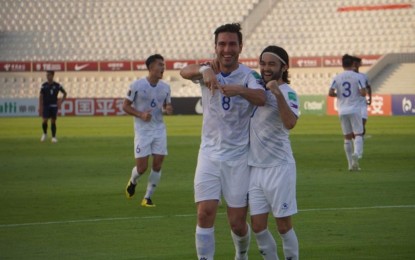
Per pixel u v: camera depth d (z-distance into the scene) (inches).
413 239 903.1
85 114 4503.0
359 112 1657.2
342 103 1668.3
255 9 5022.1
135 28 5142.7
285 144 711.1
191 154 2092.8
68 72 4909.0
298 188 1379.2
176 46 5019.7
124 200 1275.8
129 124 3538.4
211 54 4896.7
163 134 1222.9
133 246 891.4
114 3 5251.0
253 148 714.8
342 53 4744.1
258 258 826.2
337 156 1984.5
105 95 4854.8
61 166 1827.0
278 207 704.4
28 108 4522.6
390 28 4751.5
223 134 719.7
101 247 887.1
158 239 933.2
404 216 1067.3
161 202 1250.0
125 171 1718.8
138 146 1220.5
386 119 3641.7
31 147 2362.2
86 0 5265.8
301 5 4968.0
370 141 2432.3
